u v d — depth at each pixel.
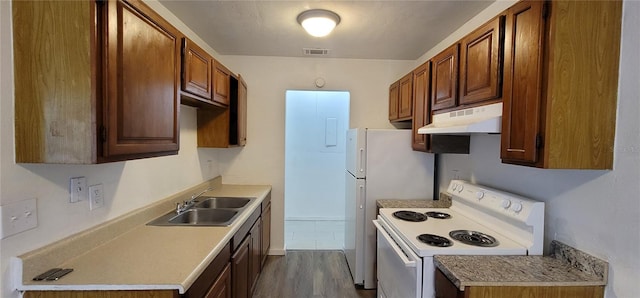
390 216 2.23
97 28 1.10
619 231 1.24
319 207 4.96
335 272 3.13
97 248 1.48
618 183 1.24
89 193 1.47
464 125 1.62
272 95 3.50
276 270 3.16
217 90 2.46
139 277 1.19
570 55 1.25
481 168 2.24
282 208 3.55
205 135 2.86
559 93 1.25
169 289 1.14
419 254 1.55
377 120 3.56
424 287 1.54
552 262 1.48
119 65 1.18
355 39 2.85
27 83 1.10
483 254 1.55
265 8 2.19
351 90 3.54
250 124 3.51
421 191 2.86
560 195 1.53
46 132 1.10
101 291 1.14
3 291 1.09
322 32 2.43
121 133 1.19
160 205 2.08
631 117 1.20
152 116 1.41
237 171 3.52
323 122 4.93
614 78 1.25
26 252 1.16
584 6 1.24
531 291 1.29
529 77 1.33
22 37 1.09
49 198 1.25
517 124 1.40
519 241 1.65
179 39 1.68
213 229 1.81
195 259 1.36
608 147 1.27
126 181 1.77
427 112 2.43
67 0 1.08
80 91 1.09
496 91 1.57
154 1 2.06
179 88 1.68
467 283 1.27
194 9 2.21
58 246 1.27
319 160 4.94
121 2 1.18
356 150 2.83
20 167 1.13
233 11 2.24
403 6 2.12
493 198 1.89
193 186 2.75
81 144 1.10
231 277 1.86
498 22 1.55
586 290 1.30
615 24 1.24
